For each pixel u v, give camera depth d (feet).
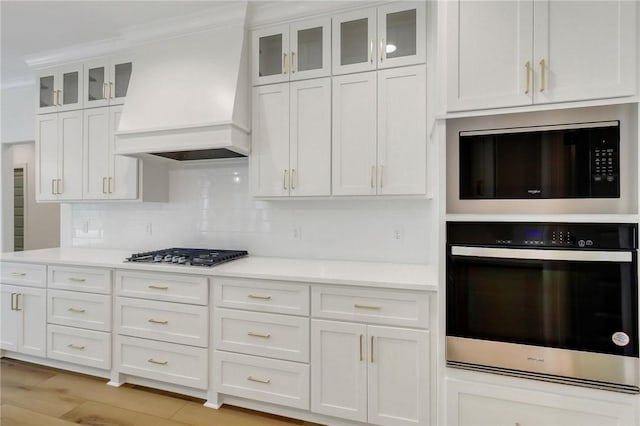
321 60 6.98
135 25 7.68
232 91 6.92
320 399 5.87
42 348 7.95
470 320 4.76
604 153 4.25
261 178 7.27
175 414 6.35
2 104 11.42
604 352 4.23
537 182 4.50
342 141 6.76
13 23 7.64
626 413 4.16
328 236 7.97
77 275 7.63
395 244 7.49
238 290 6.39
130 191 8.54
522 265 4.52
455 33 4.73
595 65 4.20
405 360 5.41
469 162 4.76
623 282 4.16
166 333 6.87
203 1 6.89
